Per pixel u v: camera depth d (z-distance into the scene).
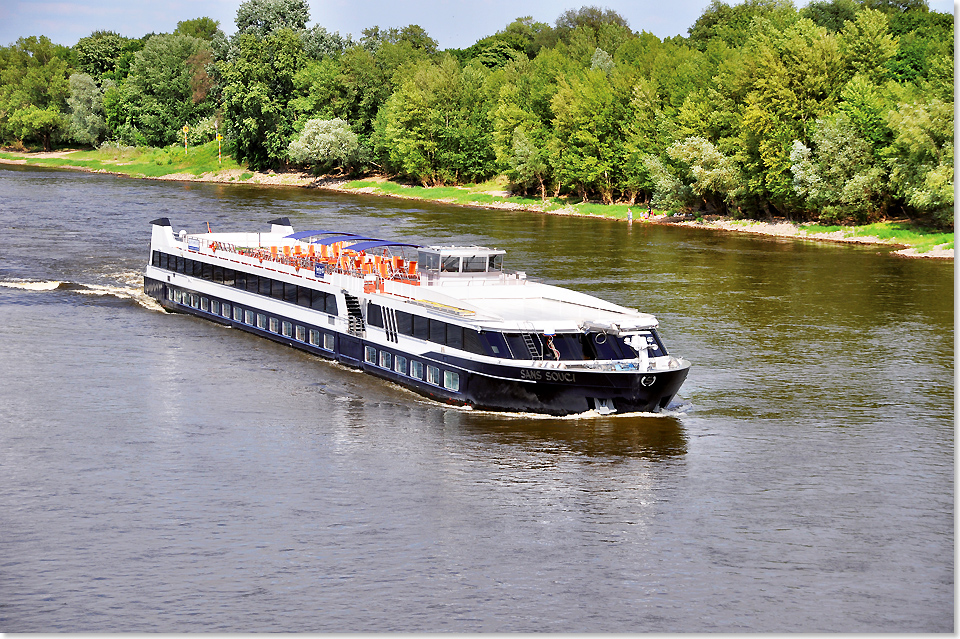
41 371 46.44
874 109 102.31
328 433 38.25
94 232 95.69
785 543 29.52
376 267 48.09
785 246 96.75
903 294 68.44
